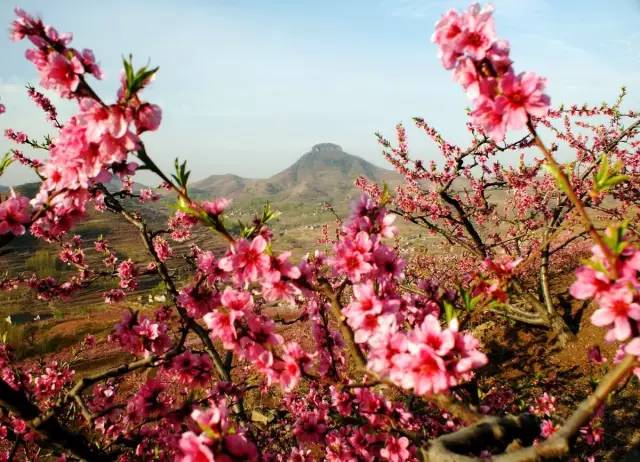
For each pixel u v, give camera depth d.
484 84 1.40
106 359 14.75
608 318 1.31
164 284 4.39
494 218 9.33
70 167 1.89
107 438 3.99
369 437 2.77
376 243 2.06
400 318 2.15
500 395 5.27
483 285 1.66
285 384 1.98
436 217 8.36
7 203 2.20
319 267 2.50
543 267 7.77
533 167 7.84
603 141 8.61
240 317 2.05
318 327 2.59
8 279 6.26
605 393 1.27
